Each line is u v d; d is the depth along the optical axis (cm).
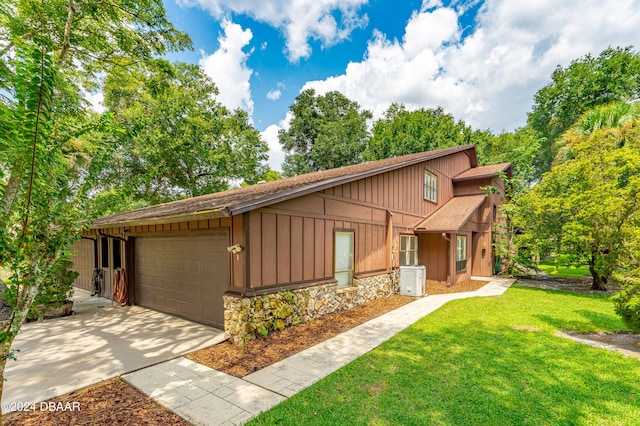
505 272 1402
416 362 436
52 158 268
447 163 1428
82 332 591
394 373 400
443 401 332
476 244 1412
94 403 334
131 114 1802
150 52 1038
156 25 978
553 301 834
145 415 311
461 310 735
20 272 256
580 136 1424
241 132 2416
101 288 965
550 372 400
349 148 3064
